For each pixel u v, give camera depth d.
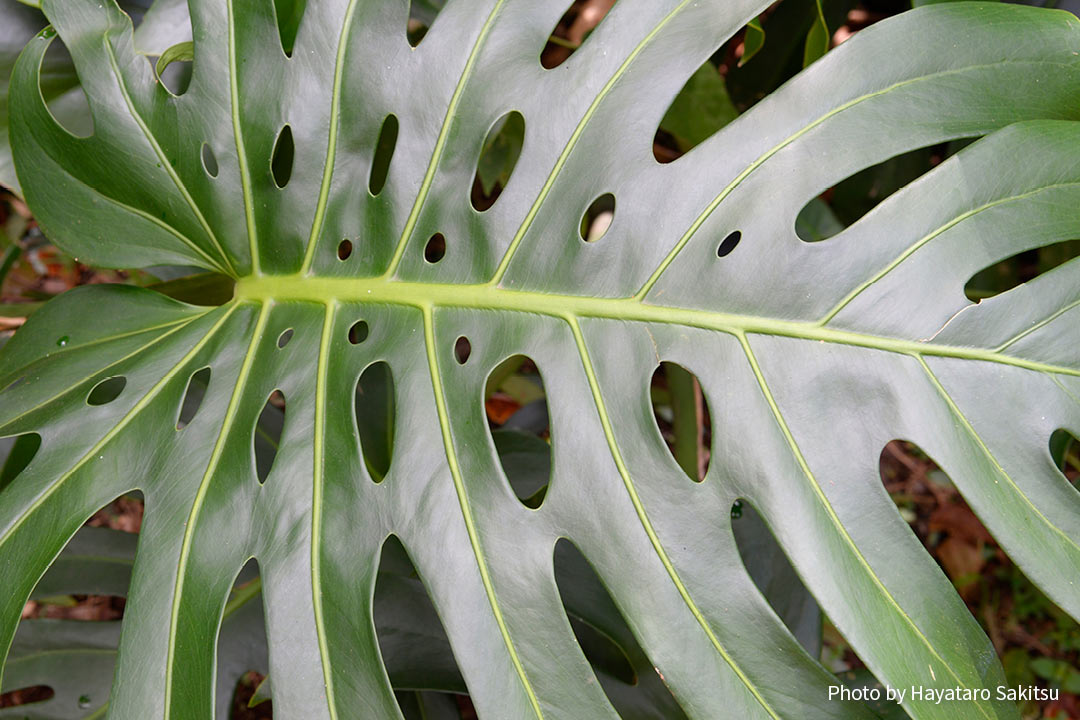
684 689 0.64
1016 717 0.61
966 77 0.66
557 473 0.67
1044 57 0.66
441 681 0.81
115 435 0.71
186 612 0.67
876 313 0.65
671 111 0.89
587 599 0.82
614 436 0.67
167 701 0.66
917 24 0.67
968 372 0.63
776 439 0.65
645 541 0.65
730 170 0.67
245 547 0.69
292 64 0.73
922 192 0.65
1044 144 0.65
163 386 0.73
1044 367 0.63
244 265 0.76
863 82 0.67
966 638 0.62
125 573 0.90
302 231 0.75
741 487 0.65
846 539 0.63
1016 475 0.62
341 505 0.69
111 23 0.72
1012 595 1.27
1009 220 0.64
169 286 0.84
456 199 0.72
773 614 0.64
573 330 0.69
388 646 0.82
